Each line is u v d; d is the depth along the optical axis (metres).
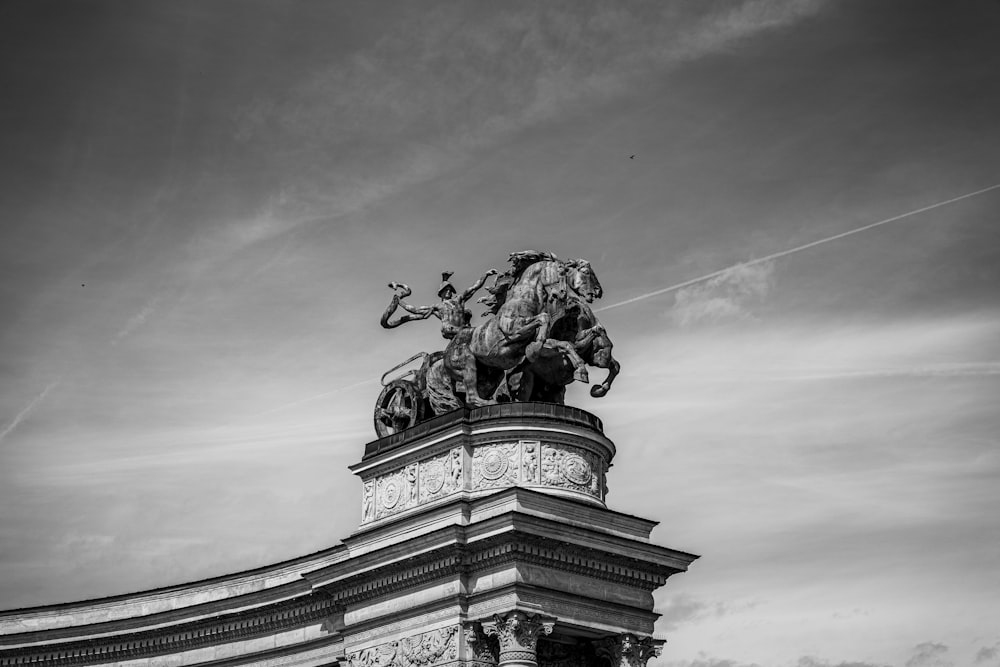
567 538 42.72
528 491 42.56
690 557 45.53
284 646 49.53
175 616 52.50
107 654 53.75
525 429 44.16
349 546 46.50
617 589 44.34
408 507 45.50
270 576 51.47
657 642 44.78
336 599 46.34
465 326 47.56
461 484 44.09
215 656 51.59
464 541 42.56
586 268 46.62
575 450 44.78
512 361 45.56
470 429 44.56
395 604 44.59
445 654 42.53
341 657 47.22
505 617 41.75
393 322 48.78
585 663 45.28
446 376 46.91
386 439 46.75
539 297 46.06
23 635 54.28
